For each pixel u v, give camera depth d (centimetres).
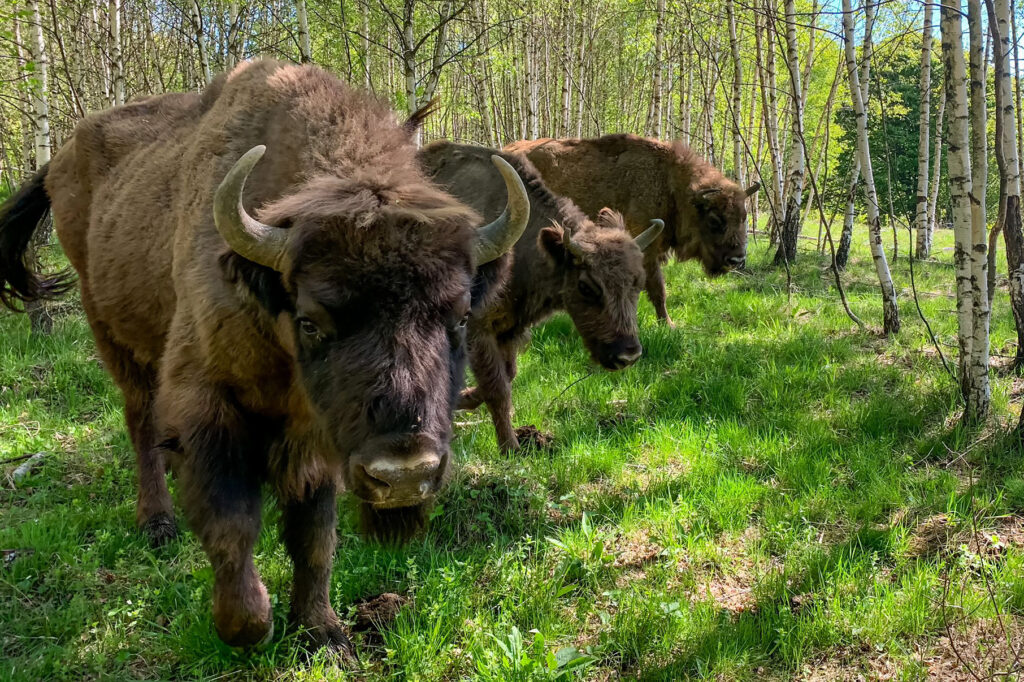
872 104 1634
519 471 462
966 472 460
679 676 298
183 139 386
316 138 291
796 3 1524
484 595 349
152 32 1429
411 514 284
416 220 238
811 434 511
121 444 499
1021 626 318
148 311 366
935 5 491
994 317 804
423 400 223
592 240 530
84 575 354
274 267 241
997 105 444
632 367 668
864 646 312
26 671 288
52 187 473
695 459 481
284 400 289
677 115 2261
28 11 830
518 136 1844
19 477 452
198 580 347
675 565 370
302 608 314
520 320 566
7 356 634
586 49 1850
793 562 368
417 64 909
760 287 992
